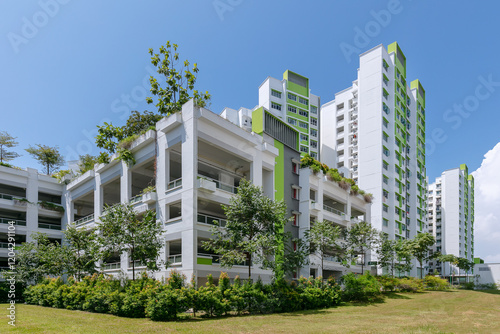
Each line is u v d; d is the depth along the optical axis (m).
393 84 58.88
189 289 15.87
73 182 36.25
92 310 17.88
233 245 19.23
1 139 42.19
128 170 27.94
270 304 18.19
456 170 96.31
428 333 12.45
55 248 25.12
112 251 20.30
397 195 57.53
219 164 28.39
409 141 65.31
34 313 16.34
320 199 34.56
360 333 12.23
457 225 93.31
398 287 34.75
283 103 63.00
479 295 33.50
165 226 23.53
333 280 24.70
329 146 71.19
